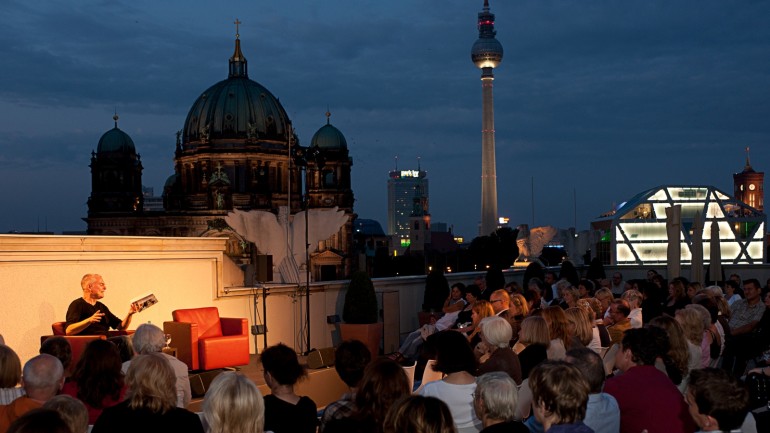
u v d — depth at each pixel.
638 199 63.31
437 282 21.56
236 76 169.38
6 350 6.91
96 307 13.44
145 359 6.09
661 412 6.89
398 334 21.03
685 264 47.31
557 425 5.79
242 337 15.05
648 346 7.17
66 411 5.38
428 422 5.22
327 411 6.52
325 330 20.16
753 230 63.31
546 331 9.33
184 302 16.47
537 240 48.22
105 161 167.12
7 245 13.21
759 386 8.63
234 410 5.52
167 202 170.38
